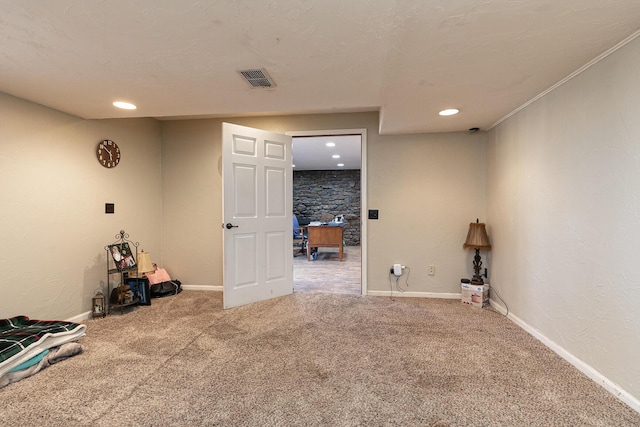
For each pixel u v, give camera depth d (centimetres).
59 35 153
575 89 198
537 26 145
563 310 212
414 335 251
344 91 230
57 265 269
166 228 399
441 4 129
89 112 278
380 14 136
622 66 163
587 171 189
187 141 392
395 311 309
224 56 177
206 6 130
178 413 157
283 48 167
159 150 393
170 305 330
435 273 361
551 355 216
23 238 242
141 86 221
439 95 237
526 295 259
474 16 137
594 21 141
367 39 158
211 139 387
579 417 153
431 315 297
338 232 657
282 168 365
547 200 229
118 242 331
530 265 252
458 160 354
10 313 234
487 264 345
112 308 304
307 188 916
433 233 361
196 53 173
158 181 392
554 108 220
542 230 235
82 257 292
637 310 157
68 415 156
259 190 343
